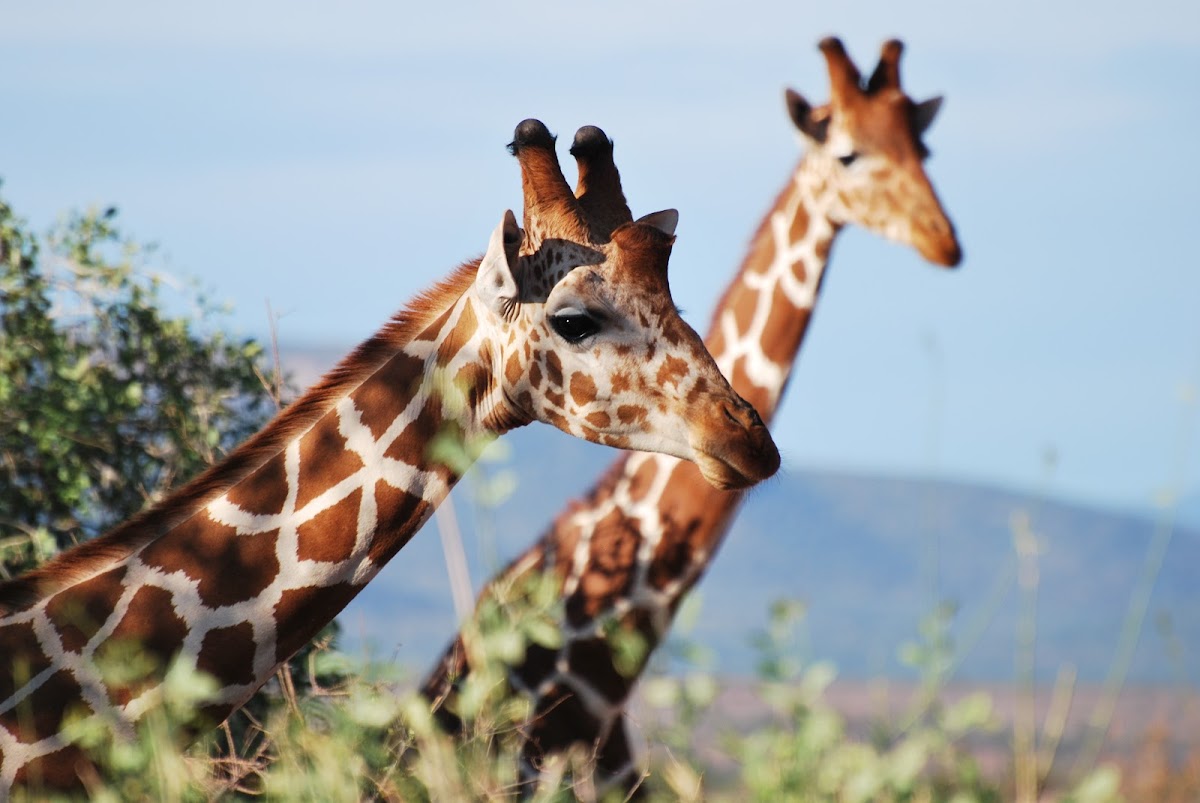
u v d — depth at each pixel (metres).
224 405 25.25
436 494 16.36
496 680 17.69
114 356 25.25
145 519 15.70
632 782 21.22
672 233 16.97
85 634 15.25
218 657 15.51
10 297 24.53
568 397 16.14
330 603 15.98
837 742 12.48
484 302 15.69
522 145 16.45
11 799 14.75
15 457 23.69
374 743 16.19
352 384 16.28
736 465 15.80
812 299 25.55
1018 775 13.66
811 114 26.11
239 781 17.28
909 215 25.66
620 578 21.52
